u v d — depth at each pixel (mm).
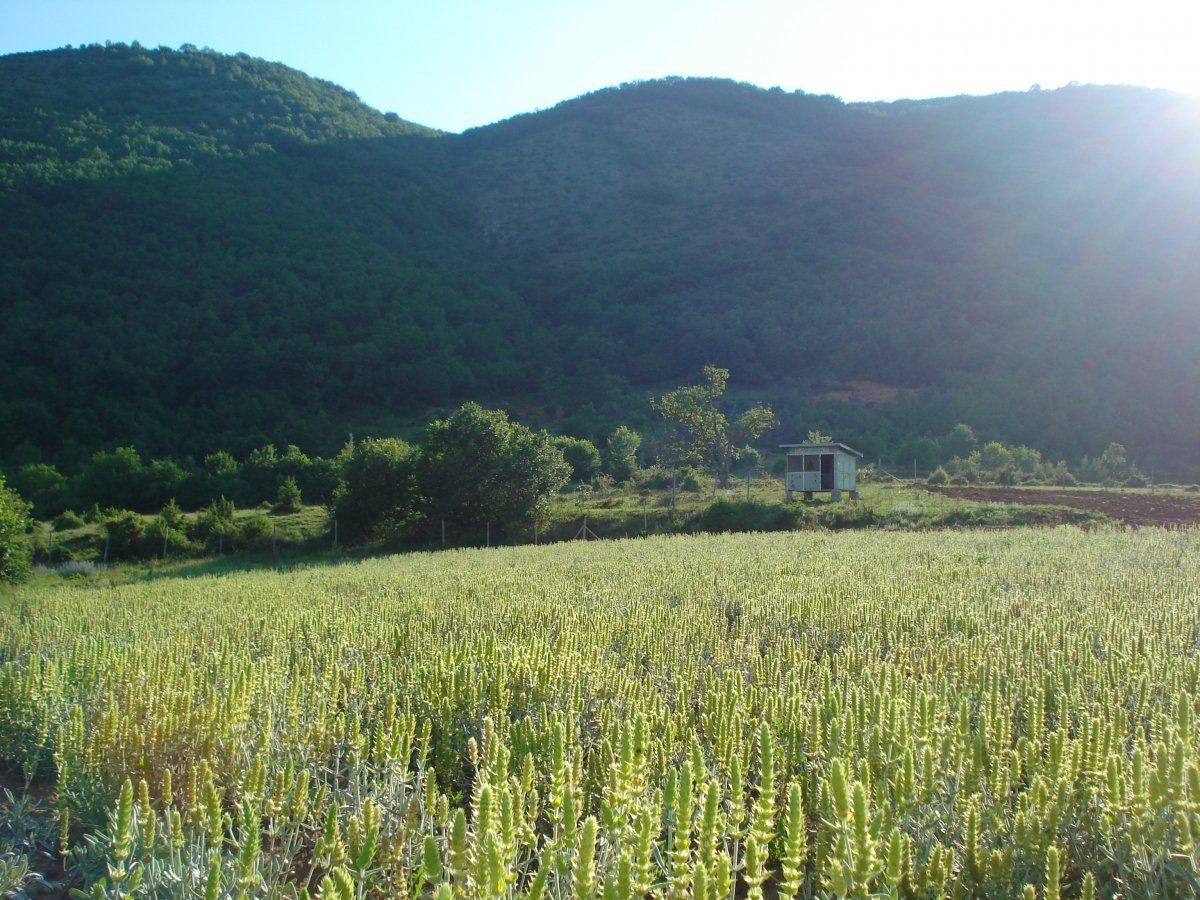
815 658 9992
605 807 4711
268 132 144750
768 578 17594
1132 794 4770
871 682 7273
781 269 109062
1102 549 21781
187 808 5738
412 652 10266
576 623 11469
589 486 56594
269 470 58406
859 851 3947
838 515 37031
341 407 84562
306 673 9133
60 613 17219
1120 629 10055
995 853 4594
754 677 8547
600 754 5836
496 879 3662
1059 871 4277
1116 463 54125
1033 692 7133
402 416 85062
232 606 17062
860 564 19656
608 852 4543
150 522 43625
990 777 5445
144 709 7074
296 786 5363
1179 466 58156
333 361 86562
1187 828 4445
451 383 91000
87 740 6852
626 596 15664
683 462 55688
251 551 43188
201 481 57344
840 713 6215
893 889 3965
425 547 42594
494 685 7484
